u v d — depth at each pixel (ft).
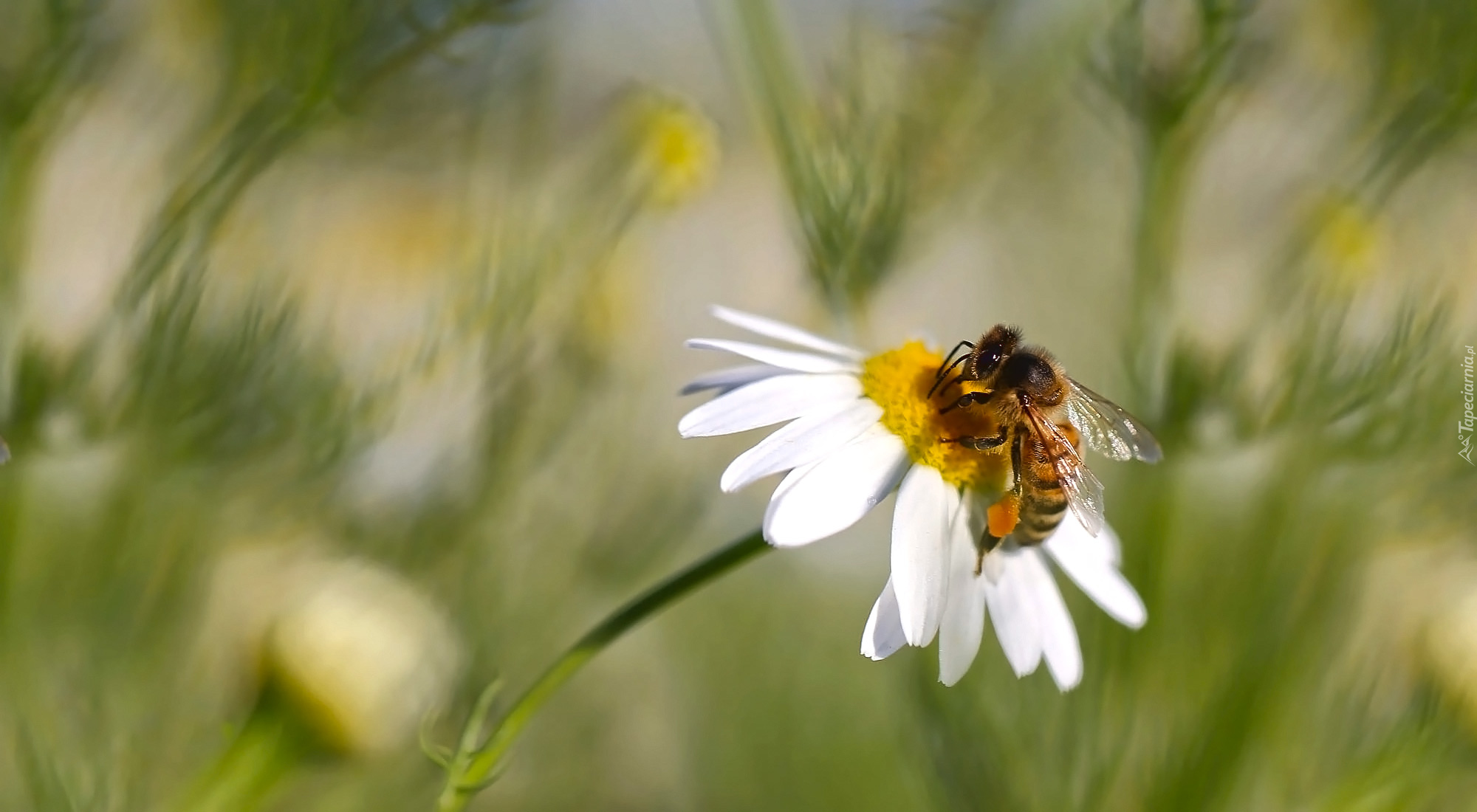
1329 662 0.85
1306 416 0.83
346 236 0.88
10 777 0.79
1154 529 0.84
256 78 0.80
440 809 0.70
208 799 0.75
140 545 0.81
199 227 0.80
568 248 0.88
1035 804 0.83
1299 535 0.84
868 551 1.12
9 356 0.78
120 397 0.79
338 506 0.84
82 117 0.80
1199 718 0.83
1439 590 0.85
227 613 0.82
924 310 0.99
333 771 0.80
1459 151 0.89
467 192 0.87
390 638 0.76
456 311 0.86
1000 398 0.72
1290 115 0.91
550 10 0.87
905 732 0.88
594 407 0.88
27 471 0.79
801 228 0.85
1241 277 0.91
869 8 0.87
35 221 0.80
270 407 0.81
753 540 0.71
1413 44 0.86
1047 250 0.97
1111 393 0.92
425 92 0.86
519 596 0.87
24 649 0.79
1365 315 0.87
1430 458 0.85
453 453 0.86
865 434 0.72
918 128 0.86
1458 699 0.81
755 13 0.84
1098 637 0.84
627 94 0.90
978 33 0.87
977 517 0.72
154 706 0.81
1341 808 0.81
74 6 0.78
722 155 0.98
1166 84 0.83
